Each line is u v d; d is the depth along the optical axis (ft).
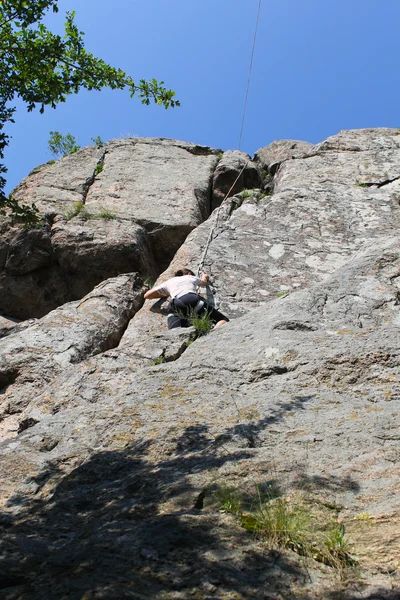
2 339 22.39
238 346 16.69
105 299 25.21
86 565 8.19
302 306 18.57
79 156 41.52
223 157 43.60
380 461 10.60
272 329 17.17
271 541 8.63
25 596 7.82
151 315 23.86
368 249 22.61
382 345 15.21
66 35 23.75
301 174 37.50
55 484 12.13
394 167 37.22
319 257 28.02
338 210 32.04
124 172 39.45
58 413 15.26
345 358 14.82
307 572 8.02
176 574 7.93
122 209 35.19
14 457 13.32
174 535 8.75
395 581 7.69
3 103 22.85
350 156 39.42
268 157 43.98
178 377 15.40
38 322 23.90
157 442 12.48
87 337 22.54
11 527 10.48
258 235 29.63
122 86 24.53
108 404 14.93
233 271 26.66
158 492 10.51
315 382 14.30
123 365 18.02
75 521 10.44
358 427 11.96
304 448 11.44
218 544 8.55
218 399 14.06
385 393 13.44
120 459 12.17
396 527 8.75
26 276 31.45
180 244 34.19
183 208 35.83
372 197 33.53
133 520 9.79
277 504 9.57
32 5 22.97
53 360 21.13
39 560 8.98
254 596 7.55
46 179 38.14
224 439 12.14
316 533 8.82
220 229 30.12
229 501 9.69
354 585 7.75
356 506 9.46
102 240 31.32
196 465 11.30
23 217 23.13
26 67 23.00
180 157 42.73
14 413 19.02
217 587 7.70
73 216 33.81
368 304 18.76
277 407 13.26
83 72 23.95
